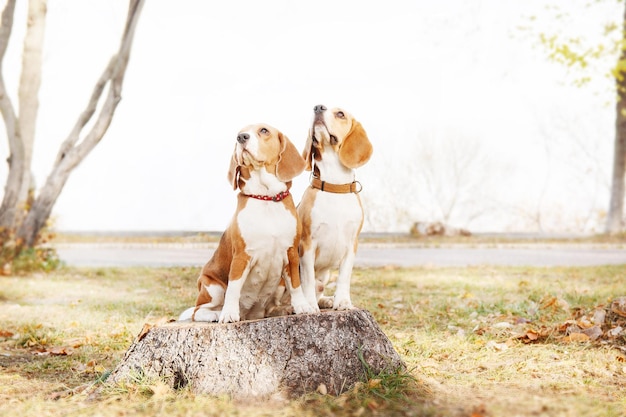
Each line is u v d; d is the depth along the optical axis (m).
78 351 5.05
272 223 3.79
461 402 3.47
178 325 3.84
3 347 5.24
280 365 3.65
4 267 10.08
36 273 10.24
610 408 3.36
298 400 3.51
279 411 3.37
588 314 5.59
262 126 3.84
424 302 7.01
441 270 10.37
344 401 3.47
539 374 4.08
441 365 4.37
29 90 11.08
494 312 6.16
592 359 4.41
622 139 18.62
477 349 4.77
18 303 7.44
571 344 4.82
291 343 3.70
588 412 3.29
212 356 3.66
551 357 4.48
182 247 15.24
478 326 5.52
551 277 9.26
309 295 4.05
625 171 18.73
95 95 10.67
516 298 7.10
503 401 3.46
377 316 6.26
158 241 16.42
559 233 19.08
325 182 4.11
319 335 3.76
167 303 7.27
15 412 3.42
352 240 4.18
